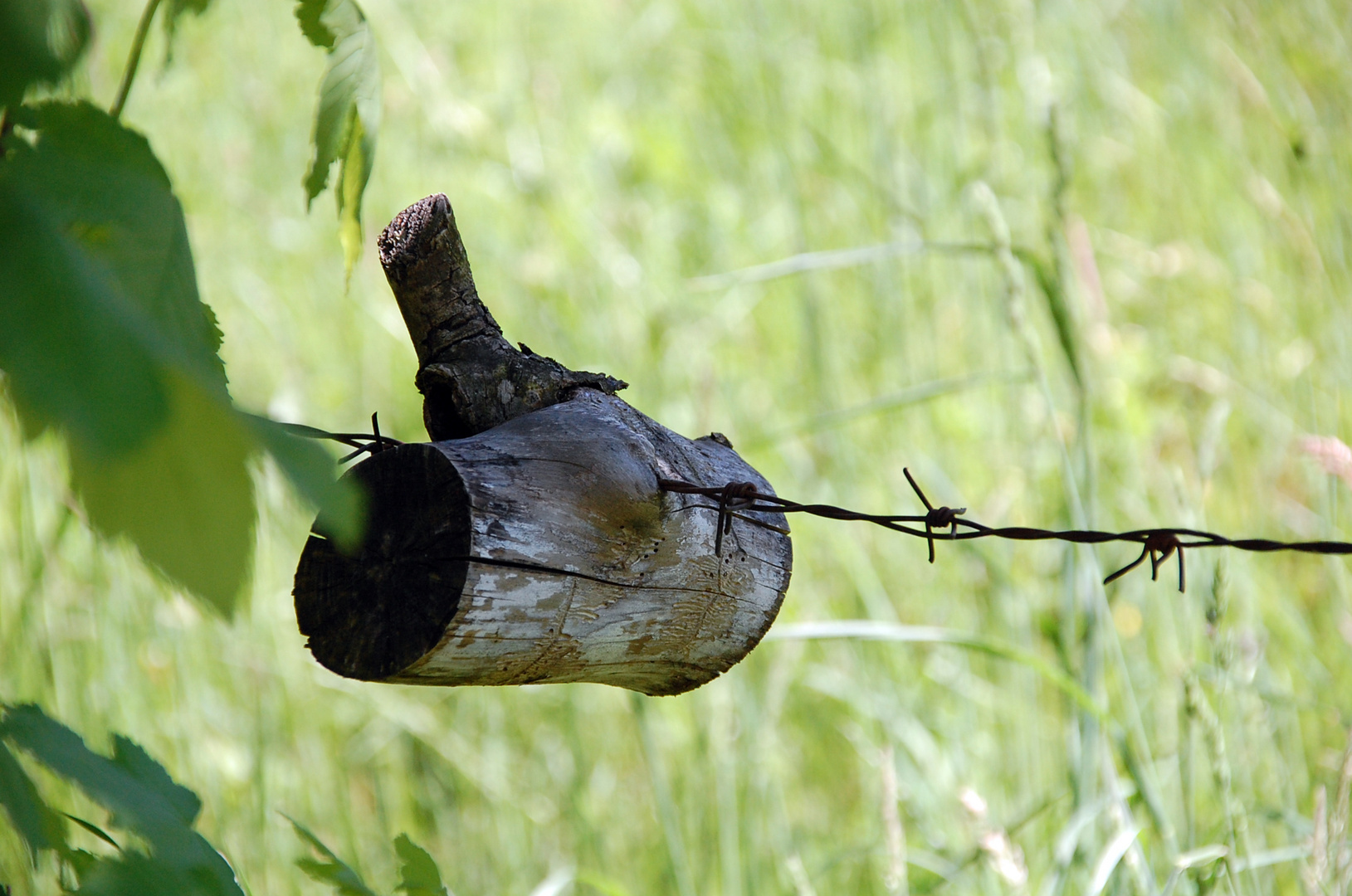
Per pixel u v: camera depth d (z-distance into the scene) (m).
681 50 8.21
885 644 4.93
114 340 0.75
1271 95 6.22
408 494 1.72
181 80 7.52
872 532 5.42
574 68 8.62
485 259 6.76
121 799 1.26
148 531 0.71
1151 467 5.33
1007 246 3.88
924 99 7.12
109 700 4.46
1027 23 6.39
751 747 4.42
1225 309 6.02
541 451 1.81
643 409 5.75
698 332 6.36
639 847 4.55
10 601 4.13
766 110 7.35
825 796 4.82
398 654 1.70
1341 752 3.88
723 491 1.90
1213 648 3.25
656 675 2.04
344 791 4.71
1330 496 4.82
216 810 4.25
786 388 6.13
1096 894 3.12
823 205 6.65
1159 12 7.25
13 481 4.16
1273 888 3.89
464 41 8.30
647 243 7.00
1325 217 5.80
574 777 4.48
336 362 6.62
